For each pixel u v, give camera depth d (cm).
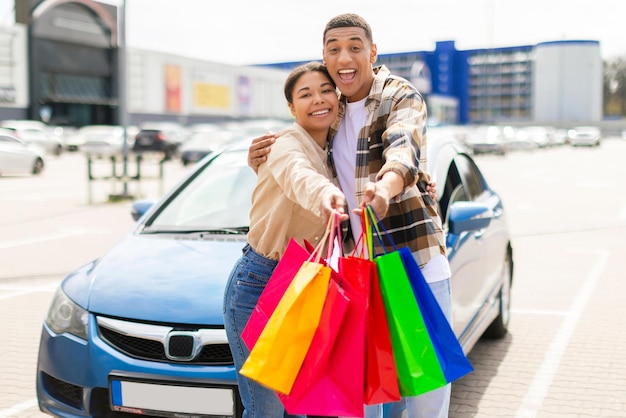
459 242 429
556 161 3578
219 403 325
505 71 11444
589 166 3117
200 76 5825
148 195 1753
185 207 464
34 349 561
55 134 3791
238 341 274
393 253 216
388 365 212
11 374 504
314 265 216
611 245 1036
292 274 238
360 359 209
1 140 2381
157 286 365
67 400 356
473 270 453
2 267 895
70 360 351
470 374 498
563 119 9619
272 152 255
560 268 873
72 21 5041
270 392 271
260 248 266
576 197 1738
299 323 212
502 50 11444
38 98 4797
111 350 343
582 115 9600
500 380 486
